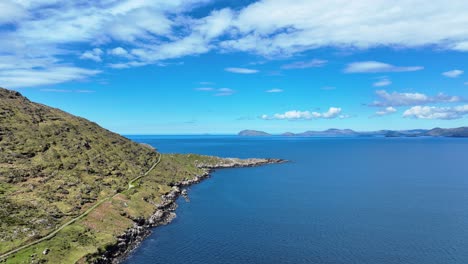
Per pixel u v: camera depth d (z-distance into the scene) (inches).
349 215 3587.6
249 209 3914.9
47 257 2196.1
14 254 2143.2
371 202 4188.0
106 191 3666.3
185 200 4429.1
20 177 3230.8
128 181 4296.3
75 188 3440.0
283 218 3503.9
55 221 2706.7
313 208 3907.5
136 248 2723.9
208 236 2982.3
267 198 4503.0
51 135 4458.7
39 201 2918.3
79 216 2913.4
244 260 2460.6
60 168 3774.6
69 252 2320.4
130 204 3472.0
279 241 2824.8
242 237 2938.0
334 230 3088.1
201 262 2433.6
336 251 2600.9
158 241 2876.5
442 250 2600.9
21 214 2618.1
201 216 3639.3
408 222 3312.0
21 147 3821.4
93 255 2364.7
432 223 3277.6
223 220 3472.0
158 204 3846.0
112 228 2842.0
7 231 2352.4
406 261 2413.9
